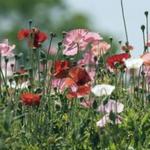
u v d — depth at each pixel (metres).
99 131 8.60
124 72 9.87
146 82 9.98
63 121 9.12
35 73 10.16
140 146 8.62
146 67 9.84
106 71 10.09
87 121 8.85
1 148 8.33
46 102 9.27
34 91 9.58
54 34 9.78
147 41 9.91
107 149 8.55
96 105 8.88
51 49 10.62
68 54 9.65
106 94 8.66
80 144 8.68
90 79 8.91
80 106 9.41
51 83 9.41
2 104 9.24
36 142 8.78
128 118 8.98
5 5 53.53
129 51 10.13
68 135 8.82
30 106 9.11
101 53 10.16
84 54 10.25
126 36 10.23
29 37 9.80
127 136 8.77
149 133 8.83
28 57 10.48
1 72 9.59
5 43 10.11
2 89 9.88
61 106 9.32
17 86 9.75
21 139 8.77
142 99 9.59
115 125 8.60
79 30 9.66
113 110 8.70
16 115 9.17
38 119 9.04
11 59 10.74
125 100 9.69
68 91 9.25
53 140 8.63
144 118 8.88
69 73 8.92
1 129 8.40
